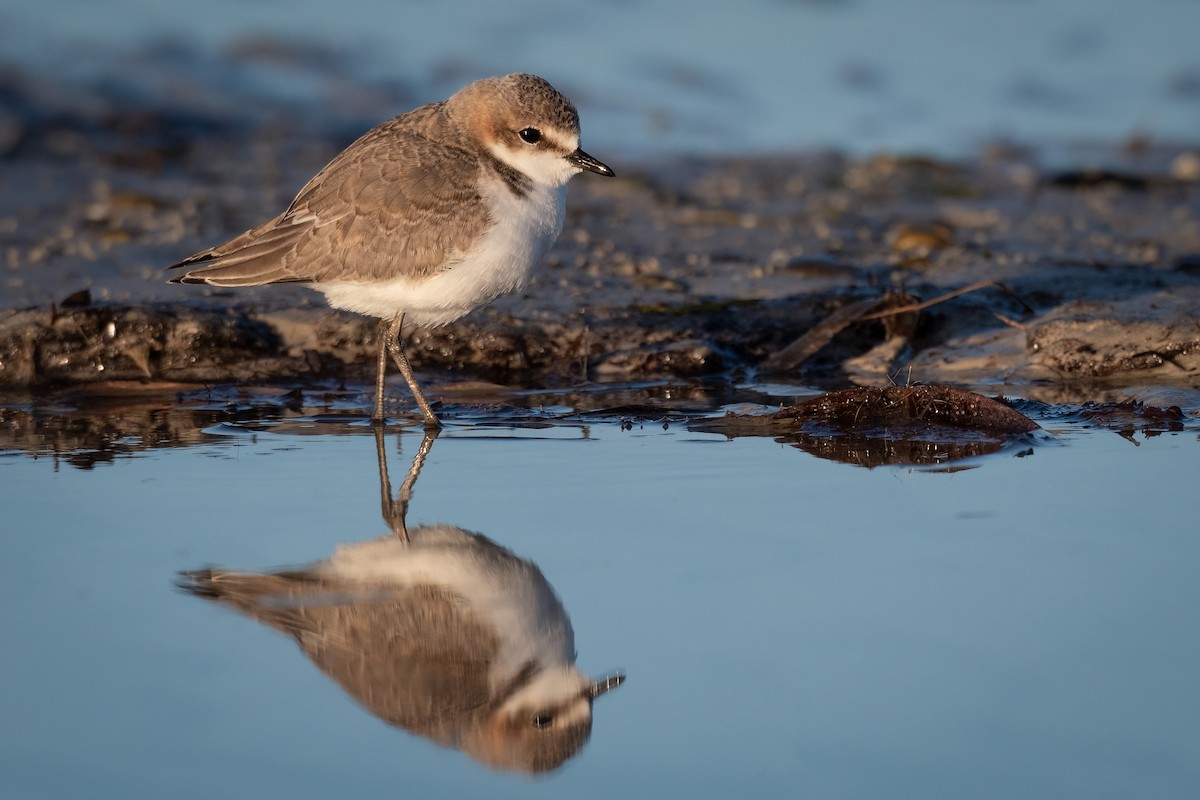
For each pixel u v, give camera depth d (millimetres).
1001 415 9562
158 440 9531
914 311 11789
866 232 14984
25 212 14609
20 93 18078
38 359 10961
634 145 18344
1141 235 14758
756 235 14836
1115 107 20078
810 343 11578
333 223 9617
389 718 5941
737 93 20328
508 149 9867
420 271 9594
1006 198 16516
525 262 9922
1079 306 11711
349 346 11523
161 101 18469
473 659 6500
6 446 9328
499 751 5750
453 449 9383
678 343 11617
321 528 7859
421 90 19422
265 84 19266
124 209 14836
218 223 14508
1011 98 20391
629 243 14414
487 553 7496
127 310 11328
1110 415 9945
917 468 8852
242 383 11008
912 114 19781
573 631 6605
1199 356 10898
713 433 9750
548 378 11328
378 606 6949
